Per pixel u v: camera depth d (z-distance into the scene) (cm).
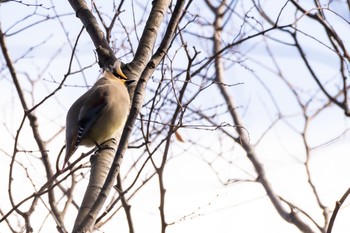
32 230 1005
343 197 904
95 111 1178
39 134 1223
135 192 1060
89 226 776
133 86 1103
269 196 1350
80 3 1134
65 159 1137
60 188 1191
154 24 1078
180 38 1256
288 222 1312
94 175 927
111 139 1003
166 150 1073
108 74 1134
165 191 1065
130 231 1043
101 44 1108
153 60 966
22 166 1062
